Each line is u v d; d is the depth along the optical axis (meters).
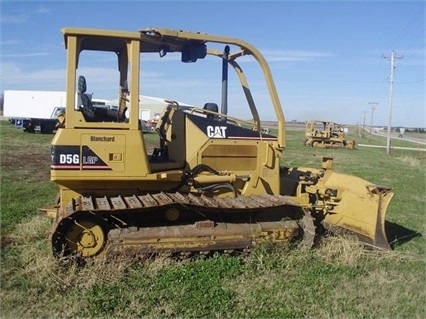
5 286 4.96
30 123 33.56
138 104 5.66
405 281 5.68
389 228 8.53
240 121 6.81
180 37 5.94
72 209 5.23
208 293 4.92
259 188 6.61
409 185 14.86
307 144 36.97
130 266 5.39
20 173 13.32
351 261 6.10
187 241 5.64
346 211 6.98
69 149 5.48
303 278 5.51
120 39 5.70
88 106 5.84
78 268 5.36
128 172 5.65
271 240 6.05
